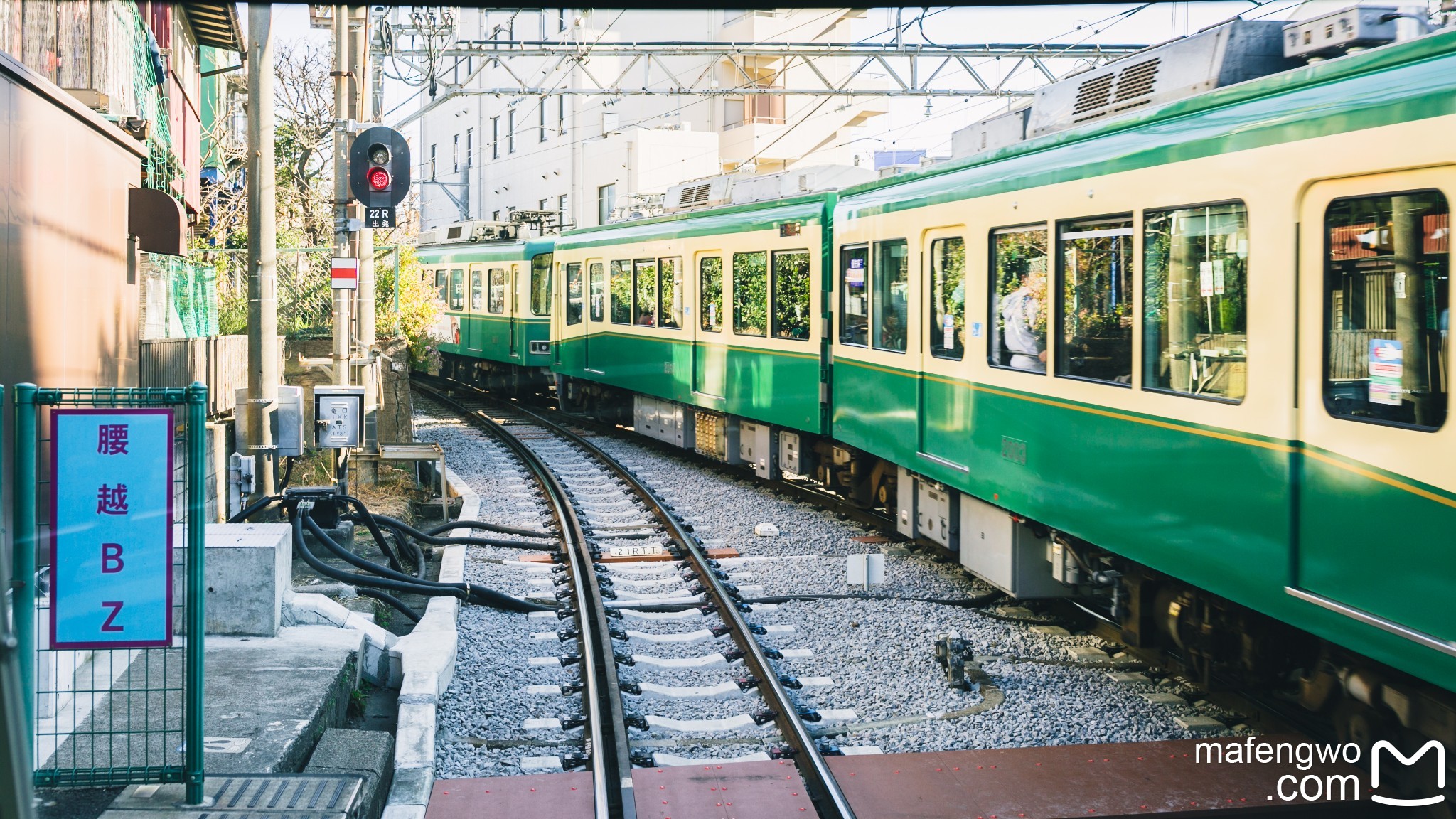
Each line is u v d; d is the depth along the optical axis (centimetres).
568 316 2050
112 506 431
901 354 1018
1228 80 634
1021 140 836
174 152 1595
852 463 1186
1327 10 587
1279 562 552
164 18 1562
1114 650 762
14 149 602
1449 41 468
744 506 1255
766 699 669
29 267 624
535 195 3738
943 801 517
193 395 438
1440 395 460
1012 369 821
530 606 862
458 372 2866
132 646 433
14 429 434
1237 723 633
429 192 4791
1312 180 528
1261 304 562
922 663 725
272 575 646
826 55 1941
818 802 533
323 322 1995
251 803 436
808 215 1230
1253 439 569
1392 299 485
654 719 638
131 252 843
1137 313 670
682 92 1945
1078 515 736
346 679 611
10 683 254
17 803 255
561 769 574
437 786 533
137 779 448
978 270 871
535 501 1285
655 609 861
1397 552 481
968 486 891
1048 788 529
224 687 562
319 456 1254
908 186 1014
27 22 924
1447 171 455
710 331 1484
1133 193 672
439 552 1063
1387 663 487
